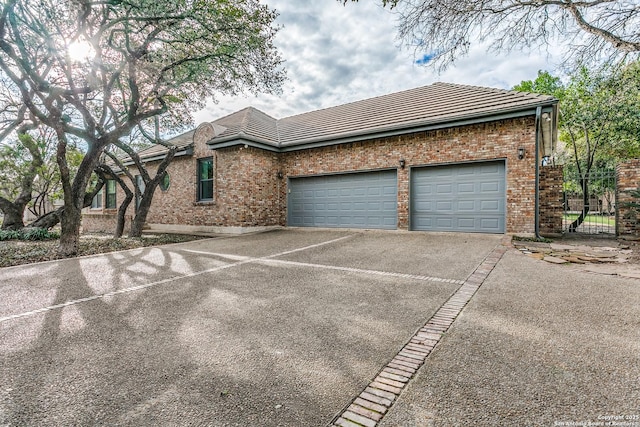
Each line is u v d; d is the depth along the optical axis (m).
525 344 2.78
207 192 13.56
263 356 2.71
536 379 2.25
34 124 10.80
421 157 10.47
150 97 10.23
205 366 2.57
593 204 14.44
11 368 2.58
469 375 2.33
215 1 7.42
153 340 3.07
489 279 4.84
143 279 5.47
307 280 5.20
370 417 1.93
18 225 12.30
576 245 7.84
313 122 14.44
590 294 4.06
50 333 3.26
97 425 1.90
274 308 3.92
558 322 3.22
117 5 7.29
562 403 1.99
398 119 11.27
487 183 9.54
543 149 13.53
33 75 6.95
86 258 7.53
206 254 7.83
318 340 3.00
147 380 2.38
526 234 8.90
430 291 4.39
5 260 7.20
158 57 8.56
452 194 10.09
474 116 9.28
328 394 2.17
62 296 4.54
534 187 8.77
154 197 15.48
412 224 10.78
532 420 1.85
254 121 14.46
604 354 2.58
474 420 1.87
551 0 7.16
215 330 3.28
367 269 5.82
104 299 4.39
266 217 13.11
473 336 2.96
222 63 9.03
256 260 6.96
